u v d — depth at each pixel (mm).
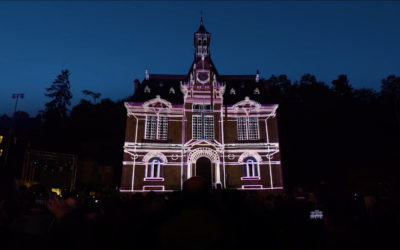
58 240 3662
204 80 35250
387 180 36594
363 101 50375
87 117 58188
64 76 76125
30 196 5789
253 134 34375
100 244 5875
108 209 8961
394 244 5398
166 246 3113
